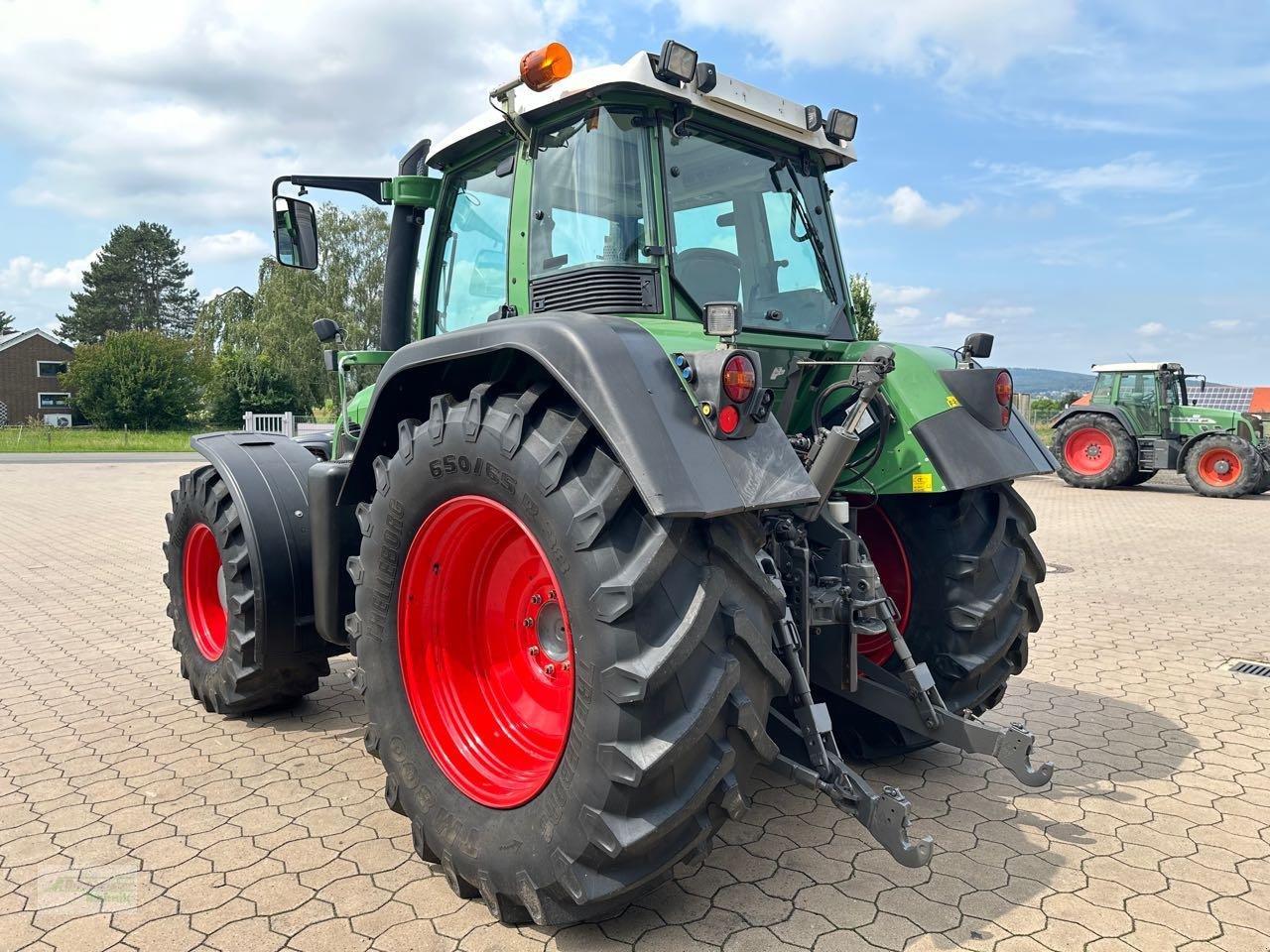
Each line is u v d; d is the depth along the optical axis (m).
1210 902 2.25
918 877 2.38
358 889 2.34
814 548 2.67
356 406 3.85
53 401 50.03
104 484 16.12
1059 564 7.56
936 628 3.00
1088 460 14.78
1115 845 2.57
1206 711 3.78
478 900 2.28
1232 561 7.70
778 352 2.94
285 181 3.61
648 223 2.61
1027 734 2.46
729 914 2.19
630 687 1.82
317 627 3.19
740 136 2.99
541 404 2.13
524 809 2.09
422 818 2.34
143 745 3.43
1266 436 16.33
